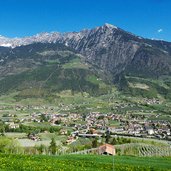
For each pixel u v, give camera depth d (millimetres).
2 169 57938
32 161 74812
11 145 142125
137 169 76000
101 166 76125
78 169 66875
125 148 166625
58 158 90938
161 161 98812
